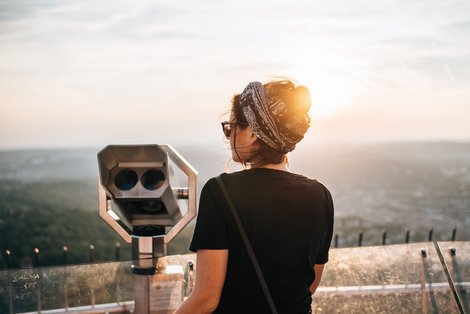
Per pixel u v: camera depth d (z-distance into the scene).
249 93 1.40
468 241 2.20
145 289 1.93
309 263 1.43
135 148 1.85
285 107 1.38
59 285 1.89
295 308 1.39
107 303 1.92
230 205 1.33
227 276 1.35
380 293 2.15
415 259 2.17
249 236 1.33
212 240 1.32
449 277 2.17
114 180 1.90
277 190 1.38
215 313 1.38
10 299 1.85
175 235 1.99
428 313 2.16
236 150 1.46
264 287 1.33
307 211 1.41
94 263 1.93
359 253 2.16
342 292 2.13
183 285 1.95
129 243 2.01
